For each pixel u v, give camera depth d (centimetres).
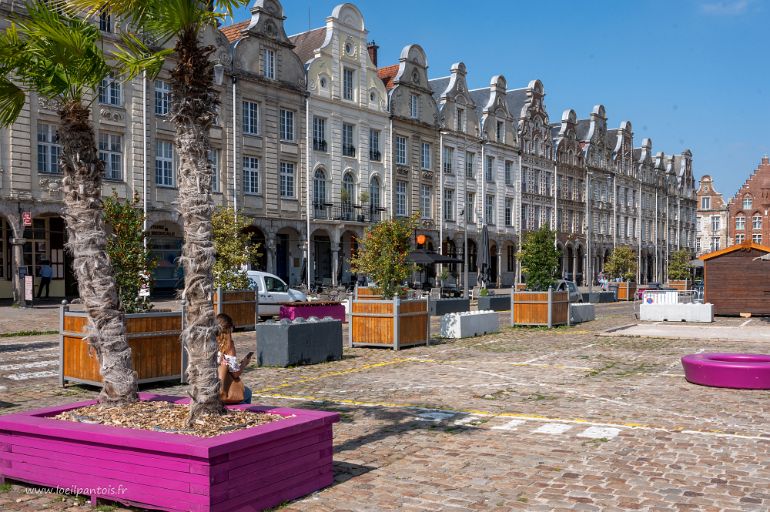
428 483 632
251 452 541
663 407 980
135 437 537
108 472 553
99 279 705
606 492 607
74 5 707
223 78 3572
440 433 825
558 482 636
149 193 3269
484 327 2112
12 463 606
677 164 9850
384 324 1706
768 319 2798
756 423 877
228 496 521
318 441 611
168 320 1160
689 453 734
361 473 662
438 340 1941
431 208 5078
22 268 2852
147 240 1418
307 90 4081
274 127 3881
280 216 3922
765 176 10350
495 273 5925
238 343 1802
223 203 3584
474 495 600
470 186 5481
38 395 1077
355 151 4434
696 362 1166
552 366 1411
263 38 3803
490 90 5906
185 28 635
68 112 745
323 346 1478
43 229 3400
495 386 1164
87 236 715
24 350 1608
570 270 6931
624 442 780
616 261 6050
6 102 792
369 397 1066
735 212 10519
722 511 560
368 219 4469
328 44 4216
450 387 1156
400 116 4750
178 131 628
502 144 5828
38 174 2894
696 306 2622
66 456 575
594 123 7331
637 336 2027
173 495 521
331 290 3622
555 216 6588
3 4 2662
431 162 5056
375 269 2156
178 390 1117
